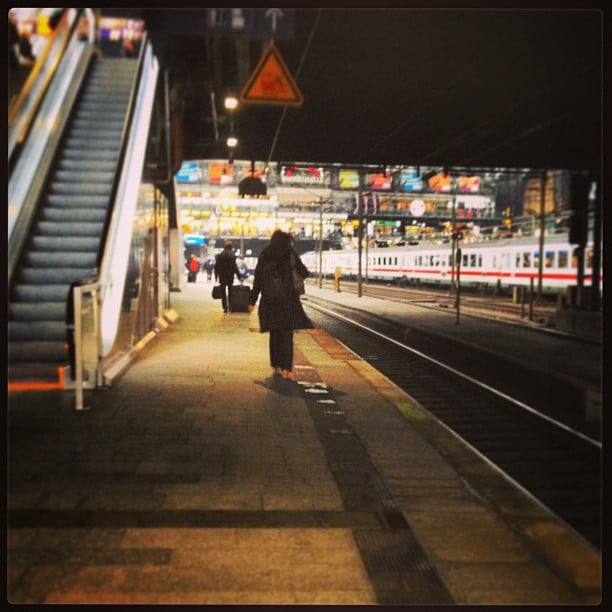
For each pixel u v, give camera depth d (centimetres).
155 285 1364
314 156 2331
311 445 560
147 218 1171
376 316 2319
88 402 685
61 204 970
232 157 2370
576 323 1728
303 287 829
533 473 631
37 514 405
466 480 493
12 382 745
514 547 371
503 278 3791
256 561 349
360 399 755
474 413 875
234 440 568
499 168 2530
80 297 641
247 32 909
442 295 3881
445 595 319
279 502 431
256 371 893
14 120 945
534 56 1245
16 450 529
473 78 1398
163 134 1353
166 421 621
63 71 1164
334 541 375
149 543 368
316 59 1325
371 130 1902
